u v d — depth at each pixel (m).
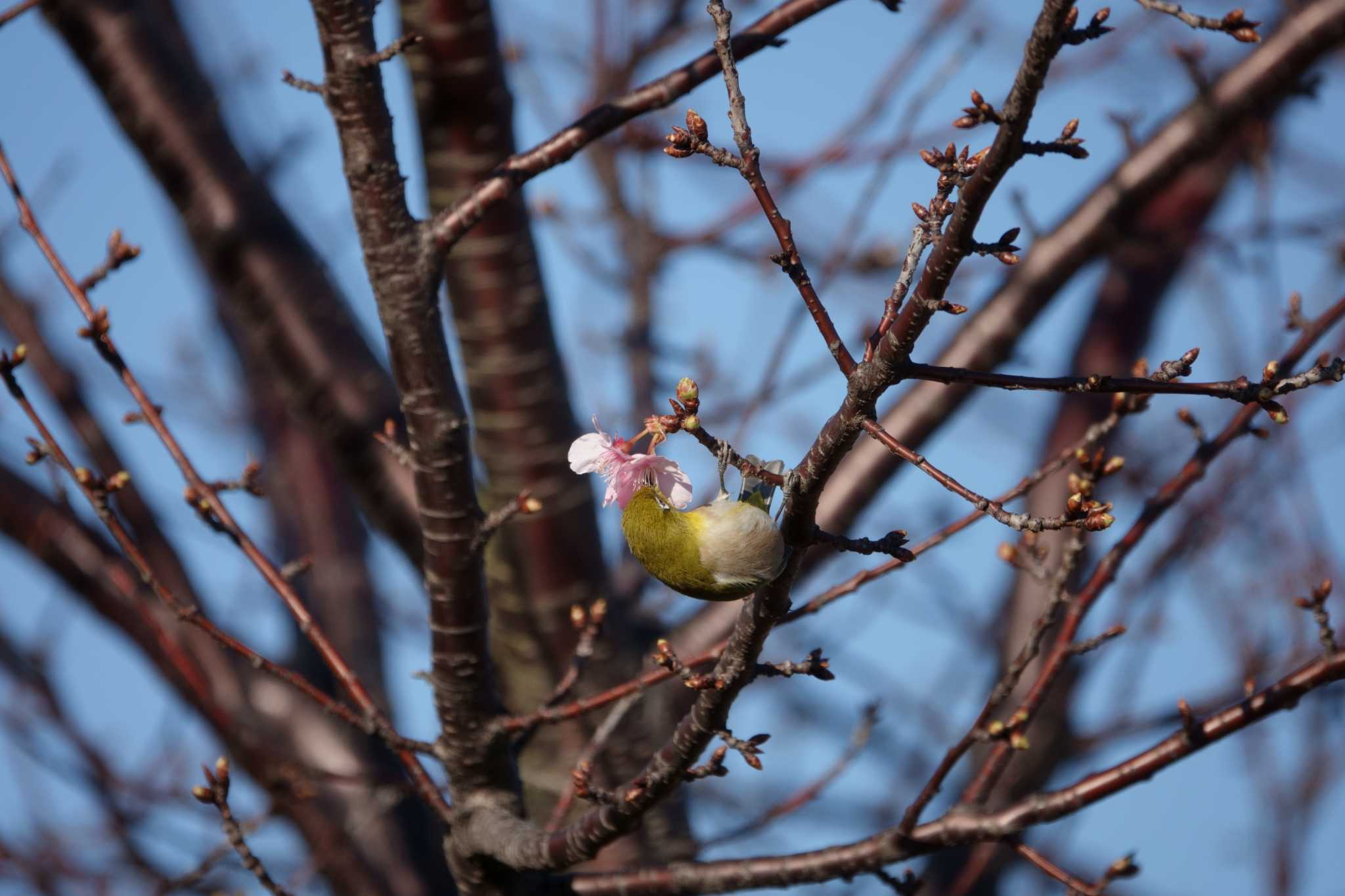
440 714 7.90
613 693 7.79
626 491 5.97
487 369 10.31
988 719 7.59
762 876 7.89
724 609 11.42
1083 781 7.50
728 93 5.78
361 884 11.57
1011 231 4.97
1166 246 11.71
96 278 7.87
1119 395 7.78
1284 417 5.07
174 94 10.38
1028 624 12.50
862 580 7.90
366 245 7.24
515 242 10.06
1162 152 10.94
